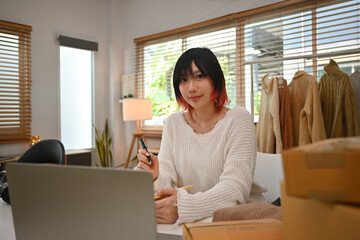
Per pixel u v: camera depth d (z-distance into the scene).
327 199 0.28
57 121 4.04
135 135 3.89
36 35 3.82
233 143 1.11
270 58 2.59
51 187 0.49
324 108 2.33
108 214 0.45
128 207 0.44
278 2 3.04
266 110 2.59
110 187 0.44
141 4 4.48
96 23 4.55
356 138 0.34
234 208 0.68
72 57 4.28
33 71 3.78
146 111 3.81
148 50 4.45
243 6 3.36
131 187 0.43
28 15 3.74
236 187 0.98
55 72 4.02
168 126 1.33
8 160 3.12
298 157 0.30
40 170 0.49
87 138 4.49
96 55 4.55
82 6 4.36
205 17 3.74
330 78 2.29
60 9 4.09
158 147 4.25
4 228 0.84
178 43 4.04
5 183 1.15
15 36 3.65
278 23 3.13
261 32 3.25
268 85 2.57
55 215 0.50
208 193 0.91
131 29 4.63
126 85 4.57
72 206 0.48
